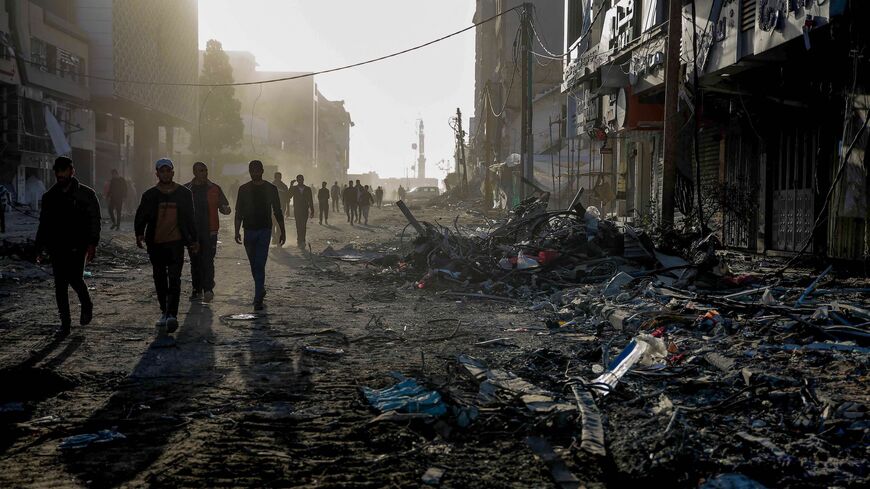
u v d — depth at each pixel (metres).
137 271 12.43
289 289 10.52
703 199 15.51
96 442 3.85
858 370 5.02
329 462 3.60
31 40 35.25
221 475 3.43
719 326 6.70
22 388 5.00
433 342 6.65
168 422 4.23
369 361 5.82
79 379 5.18
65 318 6.77
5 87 33.00
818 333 6.23
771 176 14.11
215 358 5.92
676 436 3.71
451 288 10.49
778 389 4.56
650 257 10.90
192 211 7.18
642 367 5.39
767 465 3.39
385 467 3.53
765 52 11.47
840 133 11.71
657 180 19.44
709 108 15.73
